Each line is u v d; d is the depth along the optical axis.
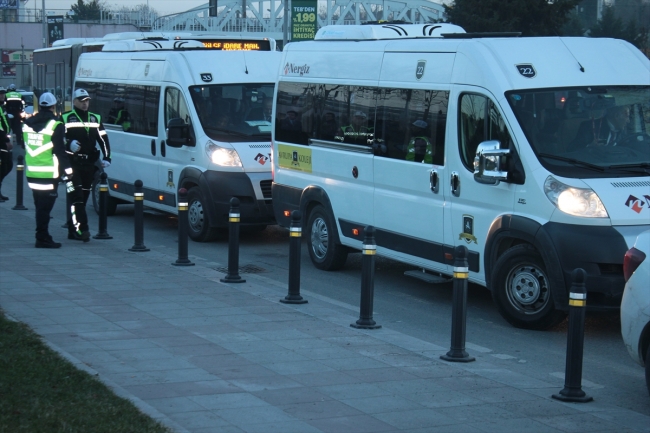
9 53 73.50
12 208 18.09
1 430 5.25
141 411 5.83
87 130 13.68
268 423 5.84
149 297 9.89
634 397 6.94
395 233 10.61
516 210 8.80
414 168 10.16
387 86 10.71
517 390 6.84
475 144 9.30
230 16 52.22
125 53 17.02
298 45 12.75
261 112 14.56
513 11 35.44
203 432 5.63
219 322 8.77
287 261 13.18
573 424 6.05
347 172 11.41
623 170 8.62
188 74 14.58
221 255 13.39
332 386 6.75
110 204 17.94
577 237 8.27
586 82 9.20
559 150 8.71
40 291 10.02
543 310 8.71
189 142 14.34
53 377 6.42
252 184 13.93
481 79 9.23
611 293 8.20
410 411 6.21
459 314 7.63
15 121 30.41
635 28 42.53
